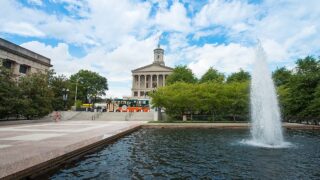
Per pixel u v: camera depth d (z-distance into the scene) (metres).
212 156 13.88
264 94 22.56
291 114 45.19
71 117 49.78
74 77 96.31
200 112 51.56
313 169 11.10
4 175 7.61
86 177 9.55
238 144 18.30
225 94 46.25
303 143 18.98
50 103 42.50
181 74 73.00
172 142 19.25
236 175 10.14
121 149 16.00
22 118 40.75
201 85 49.22
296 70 51.09
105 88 109.50
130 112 53.88
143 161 12.49
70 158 11.80
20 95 36.41
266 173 10.45
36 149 12.49
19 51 48.34
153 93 49.59
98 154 14.27
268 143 18.94
